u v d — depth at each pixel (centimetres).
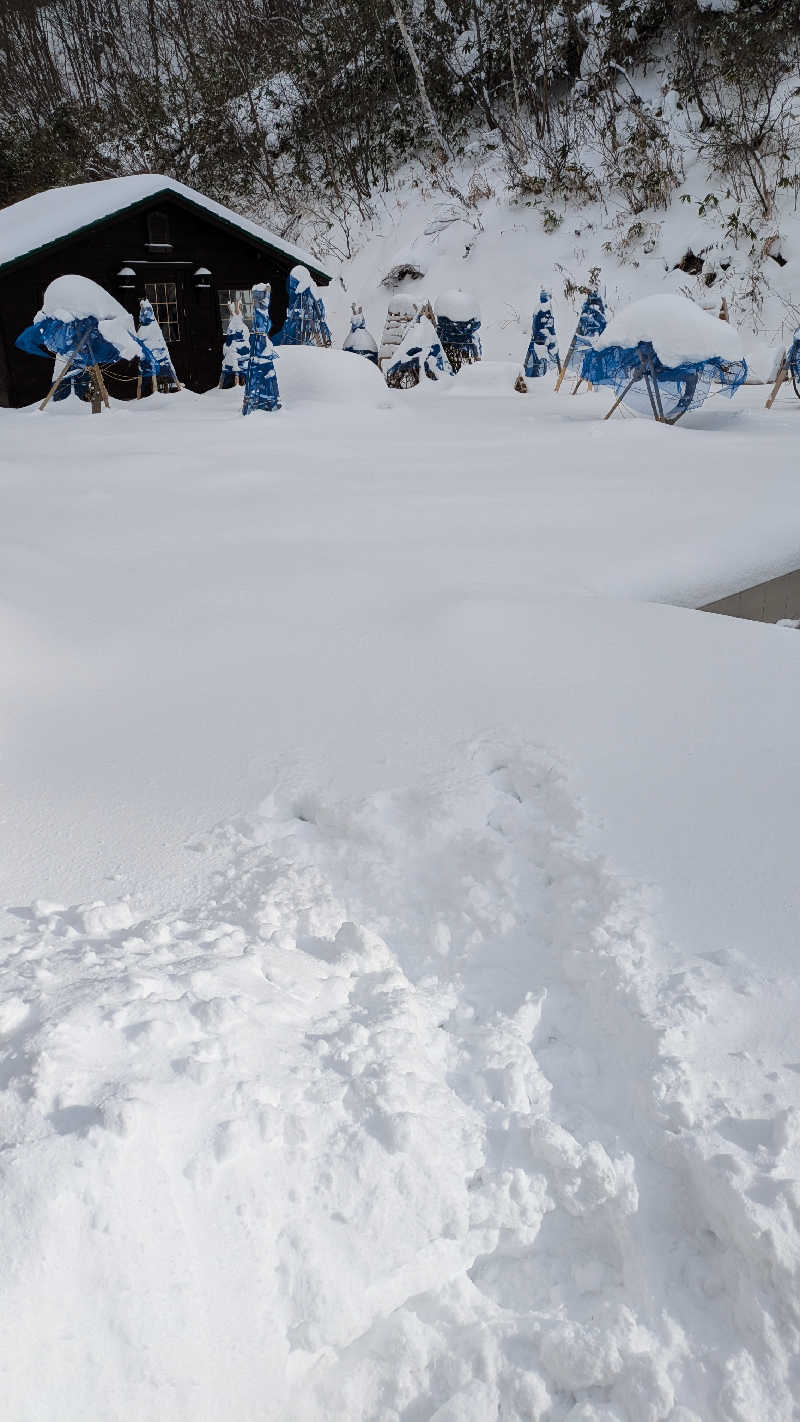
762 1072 203
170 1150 171
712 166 2192
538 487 794
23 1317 150
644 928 243
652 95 2422
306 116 2894
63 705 394
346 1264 174
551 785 311
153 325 1652
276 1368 165
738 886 261
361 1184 180
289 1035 206
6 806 312
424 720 362
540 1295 184
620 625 447
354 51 2806
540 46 2572
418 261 2472
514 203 2444
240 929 245
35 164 3203
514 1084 209
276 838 294
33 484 873
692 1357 167
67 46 3800
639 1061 212
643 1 2381
